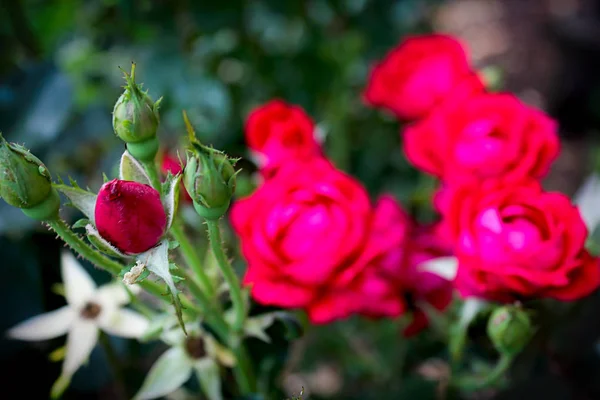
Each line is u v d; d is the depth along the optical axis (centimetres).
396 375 46
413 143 40
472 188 37
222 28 53
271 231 36
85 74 57
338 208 36
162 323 36
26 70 46
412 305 40
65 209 43
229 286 34
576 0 86
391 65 44
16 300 41
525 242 35
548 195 36
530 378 44
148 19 52
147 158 32
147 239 31
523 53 85
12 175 31
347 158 59
